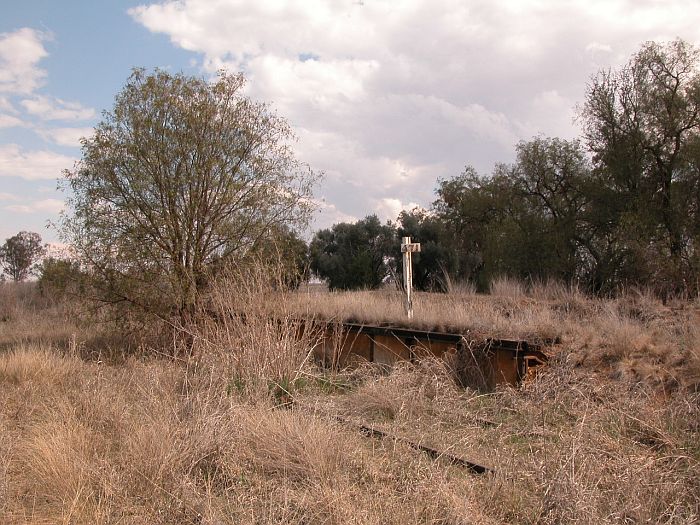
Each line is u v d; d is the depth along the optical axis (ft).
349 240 124.88
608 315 33.27
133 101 44.06
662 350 25.58
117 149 43.29
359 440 21.26
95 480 17.93
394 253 125.08
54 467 17.92
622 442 19.72
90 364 36.19
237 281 35.60
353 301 43.96
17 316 67.36
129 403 25.44
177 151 43.01
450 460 18.85
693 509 15.20
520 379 27.71
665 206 75.77
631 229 72.18
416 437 21.08
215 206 44.37
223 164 43.93
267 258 42.88
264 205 45.11
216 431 20.13
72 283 44.50
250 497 16.66
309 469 18.07
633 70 80.59
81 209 43.83
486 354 29.37
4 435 21.70
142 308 43.62
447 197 126.82
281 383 28.35
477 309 38.73
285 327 31.27
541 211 95.20
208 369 27.99
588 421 20.76
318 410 23.58
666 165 77.51
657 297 44.55
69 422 21.81
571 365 25.90
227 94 45.29
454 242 120.47
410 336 34.14
